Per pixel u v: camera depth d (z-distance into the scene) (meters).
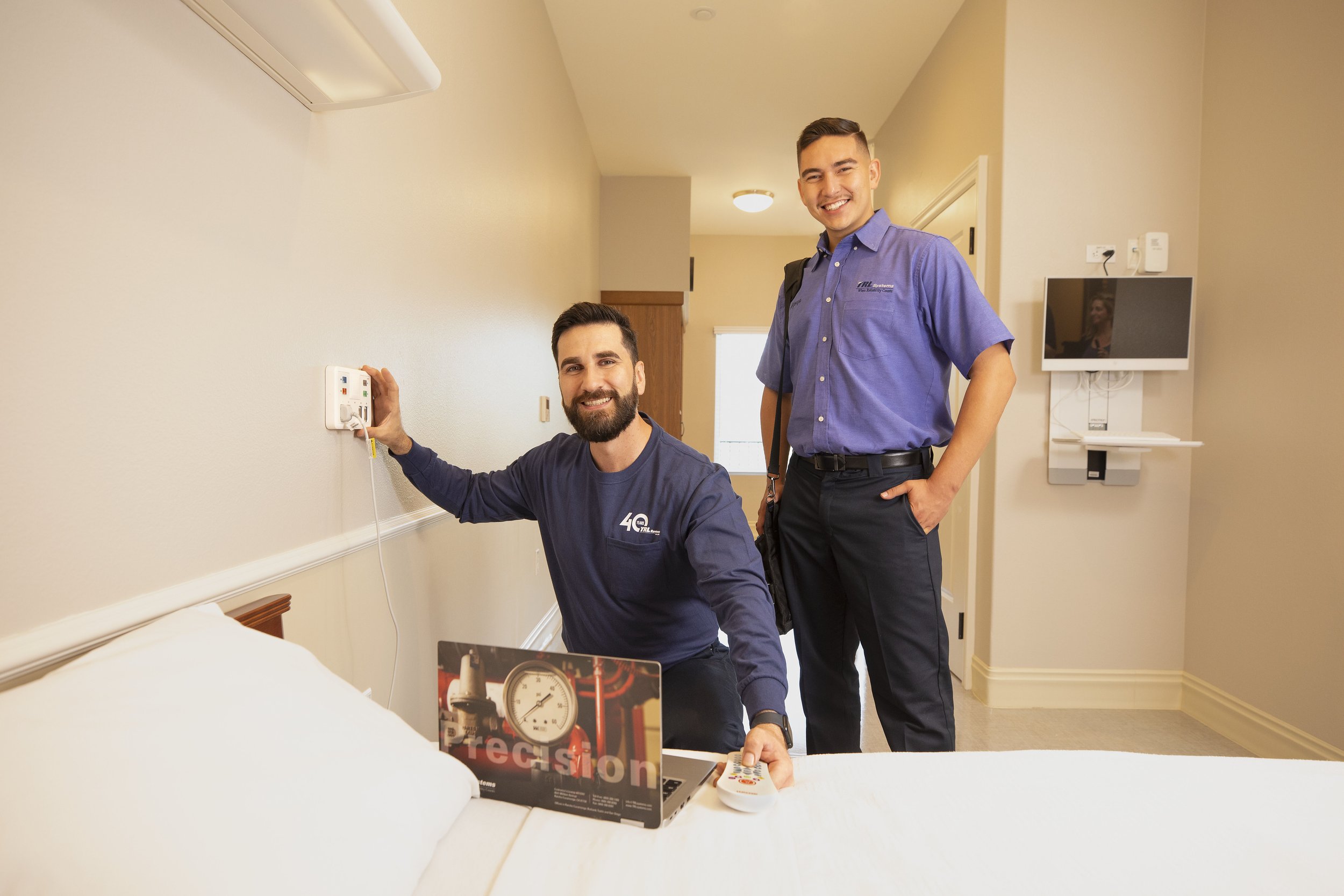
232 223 1.04
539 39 3.20
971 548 2.97
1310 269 2.17
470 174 2.11
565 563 1.59
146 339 0.88
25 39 0.72
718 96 4.37
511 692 0.88
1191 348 2.72
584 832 0.81
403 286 1.64
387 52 1.06
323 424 1.31
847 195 1.78
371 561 1.50
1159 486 2.74
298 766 0.69
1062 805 0.85
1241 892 0.71
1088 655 2.79
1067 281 2.64
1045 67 2.73
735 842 0.78
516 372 2.76
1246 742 2.42
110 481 0.83
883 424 1.72
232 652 0.79
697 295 7.39
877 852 0.77
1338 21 2.07
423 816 0.74
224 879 0.56
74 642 0.77
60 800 0.56
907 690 1.72
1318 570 2.13
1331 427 2.09
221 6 0.94
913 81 4.08
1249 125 2.44
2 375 0.70
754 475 7.40
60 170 0.76
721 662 1.66
